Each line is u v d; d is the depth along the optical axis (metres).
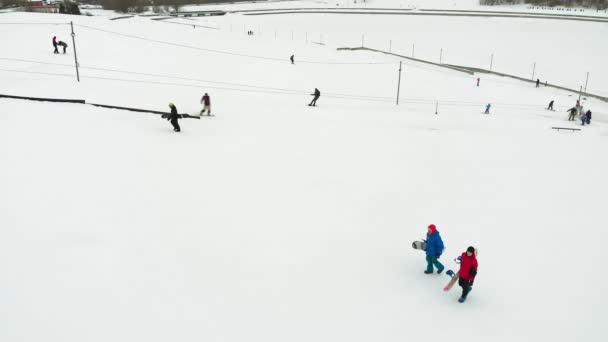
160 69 37.06
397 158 19.38
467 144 22.97
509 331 8.62
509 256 11.38
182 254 10.47
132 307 8.48
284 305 9.05
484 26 106.56
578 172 19.06
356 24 115.44
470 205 14.56
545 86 56.41
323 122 25.67
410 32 104.50
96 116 20.92
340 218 13.05
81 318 8.03
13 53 34.62
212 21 108.25
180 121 22.81
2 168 13.59
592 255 11.61
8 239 10.09
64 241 10.32
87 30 50.16
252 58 48.34
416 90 41.59
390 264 10.84
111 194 12.94
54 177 13.47
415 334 8.44
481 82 49.97
